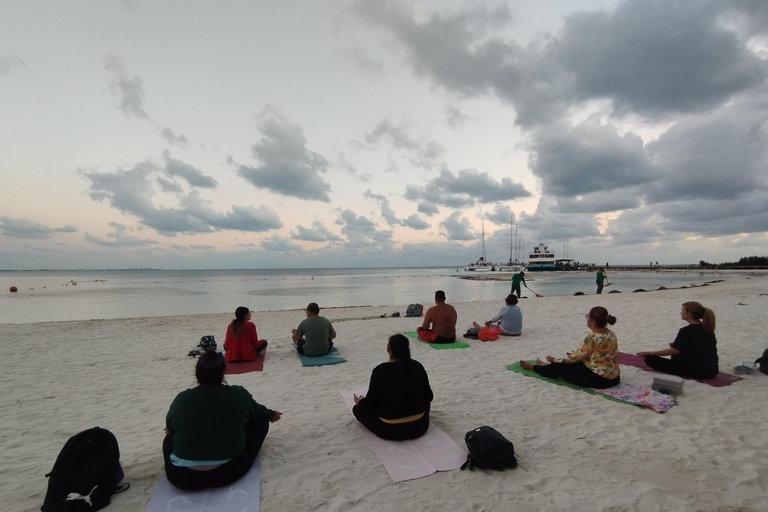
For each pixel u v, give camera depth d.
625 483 3.15
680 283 46.09
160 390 6.14
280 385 6.08
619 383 5.36
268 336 10.48
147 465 3.56
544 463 3.49
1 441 4.30
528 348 8.22
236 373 6.80
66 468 2.90
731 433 3.97
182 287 48.31
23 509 2.94
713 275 69.50
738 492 3.00
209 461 3.10
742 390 5.15
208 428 3.09
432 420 4.48
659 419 4.34
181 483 3.02
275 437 4.13
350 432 4.22
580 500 2.94
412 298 29.45
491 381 5.91
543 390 5.41
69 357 8.49
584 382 5.35
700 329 5.66
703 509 2.81
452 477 3.28
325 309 18.53
